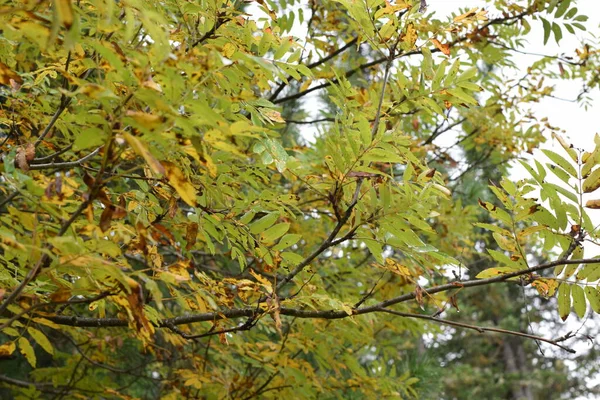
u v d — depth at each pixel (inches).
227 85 72.9
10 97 83.7
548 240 80.6
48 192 63.7
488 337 509.4
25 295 70.7
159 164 57.4
